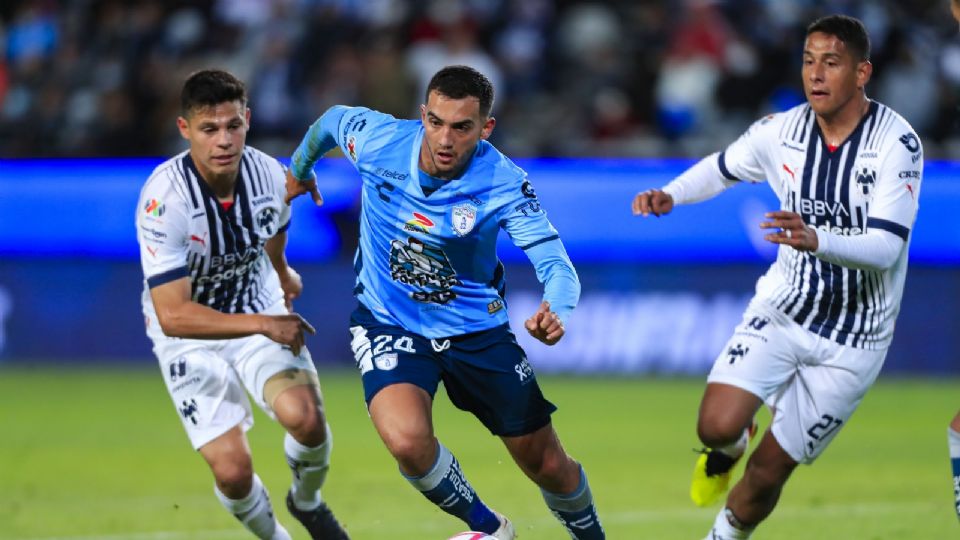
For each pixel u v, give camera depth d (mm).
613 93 58000
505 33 60719
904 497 28109
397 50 57719
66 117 57938
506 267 51250
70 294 53000
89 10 61250
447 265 19156
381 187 19219
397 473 31578
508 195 18797
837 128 20094
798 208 20625
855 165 19844
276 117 56500
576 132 57188
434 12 59906
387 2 60719
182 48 59156
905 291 50062
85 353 53156
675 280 50656
